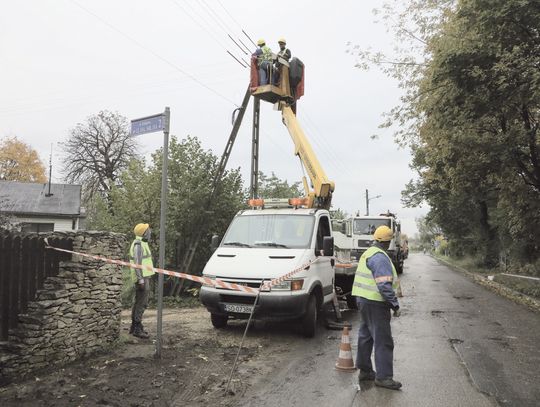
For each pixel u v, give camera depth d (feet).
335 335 27.12
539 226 51.21
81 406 14.71
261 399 16.31
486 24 32.14
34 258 18.29
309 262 26.27
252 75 38.11
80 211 107.24
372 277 17.81
